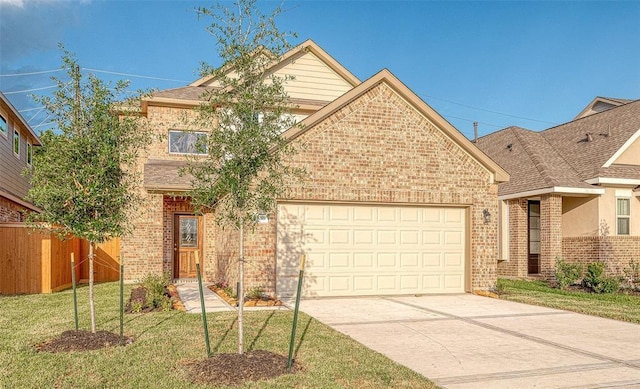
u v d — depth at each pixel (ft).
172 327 28.27
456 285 45.21
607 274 55.83
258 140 22.18
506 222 63.82
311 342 25.26
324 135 41.57
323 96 62.39
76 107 25.90
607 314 34.71
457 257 45.39
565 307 37.78
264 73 23.29
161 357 22.22
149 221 52.90
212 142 22.17
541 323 31.81
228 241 45.39
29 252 44.80
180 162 55.21
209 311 34.09
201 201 23.26
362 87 42.06
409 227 44.24
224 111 22.81
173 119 56.08
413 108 43.91
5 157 60.95
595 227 57.72
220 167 22.59
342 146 41.98
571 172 60.29
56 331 27.48
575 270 51.42
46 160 25.44
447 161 44.65
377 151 42.86
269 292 39.47
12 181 65.00
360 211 43.01
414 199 43.60
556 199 57.11
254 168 22.47
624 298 43.78
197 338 25.66
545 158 63.57
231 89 23.41
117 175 27.22
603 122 68.39
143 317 31.42
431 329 29.63
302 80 61.82
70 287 50.14
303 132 40.91
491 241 45.47
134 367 20.76
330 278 41.96
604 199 57.88
